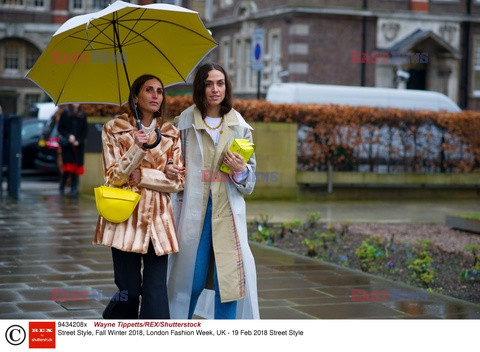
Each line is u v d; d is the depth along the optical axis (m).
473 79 35.97
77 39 5.26
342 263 9.32
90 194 16.28
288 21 32.97
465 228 12.25
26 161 22.88
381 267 9.14
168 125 5.28
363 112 17.62
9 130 15.61
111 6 5.06
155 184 5.11
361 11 33.22
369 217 14.15
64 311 6.43
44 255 9.00
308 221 12.39
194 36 5.49
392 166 18.11
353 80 33.34
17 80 45.41
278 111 16.89
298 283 7.91
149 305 5.11
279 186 16.88
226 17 38.19
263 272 8.45
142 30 5.43
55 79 5.34
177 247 5.16
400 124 18.05
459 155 18.66
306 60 32.78
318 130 17.27
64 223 11.79
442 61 35.03
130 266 5.14
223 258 5.26
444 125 18.38
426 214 14.96
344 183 17.38
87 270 8.17
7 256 8.89
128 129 5.19
